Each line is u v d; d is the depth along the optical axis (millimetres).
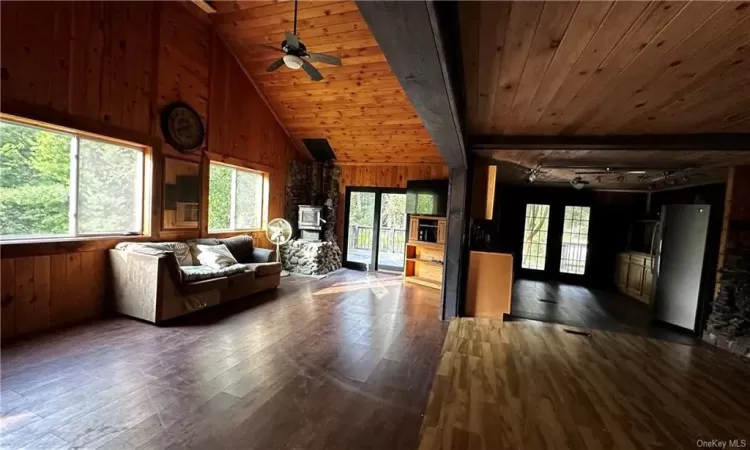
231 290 4598
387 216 7641
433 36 1227
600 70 2010
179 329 3582
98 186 3924
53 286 3465
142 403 2252
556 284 7129
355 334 3695
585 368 3119
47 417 2059
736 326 3750
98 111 3697
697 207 4367
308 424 2127
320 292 5445
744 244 3941
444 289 4398
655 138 3367
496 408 2393
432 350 3363
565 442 2062
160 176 4477
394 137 6539
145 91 4207
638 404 2533
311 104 6207
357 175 7621
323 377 2729
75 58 3467
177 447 1869
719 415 2424
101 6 3676
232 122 5652
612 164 4730
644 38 1623
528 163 4934
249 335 3525
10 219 3254
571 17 1473
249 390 2484
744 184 4000
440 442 2012
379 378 2756
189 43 4777
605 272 7195
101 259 3898
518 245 7742
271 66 3850
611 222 7191
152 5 4234
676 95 2342
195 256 4793
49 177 3510
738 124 2934
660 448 2047
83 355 2881
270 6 4625
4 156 3201
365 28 4574
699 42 1639
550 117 3012
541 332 4043
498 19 1503
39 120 3209
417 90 1750
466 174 4301
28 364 2684
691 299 4340
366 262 7707
